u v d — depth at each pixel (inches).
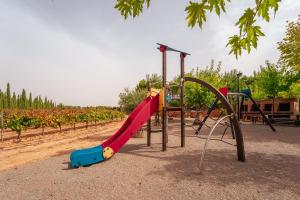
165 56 302.0
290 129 543.5
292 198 129.1
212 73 967.0
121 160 240.8
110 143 266.4
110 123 1071.0
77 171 198.8
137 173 187.0
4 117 503.5
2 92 2516.0
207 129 603.2
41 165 225.8
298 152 265.3
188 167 202.8
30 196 140.5
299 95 812.0
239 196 133.3
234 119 228.1
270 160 226.1
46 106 3046.3
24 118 486.3
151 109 289.6
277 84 749.3
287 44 626.8
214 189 145.4
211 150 287.9
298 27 611.5
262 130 523.8
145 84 1328.7
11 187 158.4
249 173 180.9
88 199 133.3
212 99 836.0
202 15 106.0
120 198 133.6
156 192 141.9
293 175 173.0
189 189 146.0
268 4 104.0
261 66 841.5
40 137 512.1
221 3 102.0
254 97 1113.4
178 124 776.9
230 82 1435.8
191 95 853.2
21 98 2765.7
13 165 233.5
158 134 501.7
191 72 1008.9
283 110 744.3
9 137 518.0
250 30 115.9
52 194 142.7
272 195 134.0
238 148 227.1
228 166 203.9
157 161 230.1
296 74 705.0
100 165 220.5
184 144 319.3
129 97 782.5
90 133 582.6
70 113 716.0
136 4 107.7
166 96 303.7
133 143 371.6
